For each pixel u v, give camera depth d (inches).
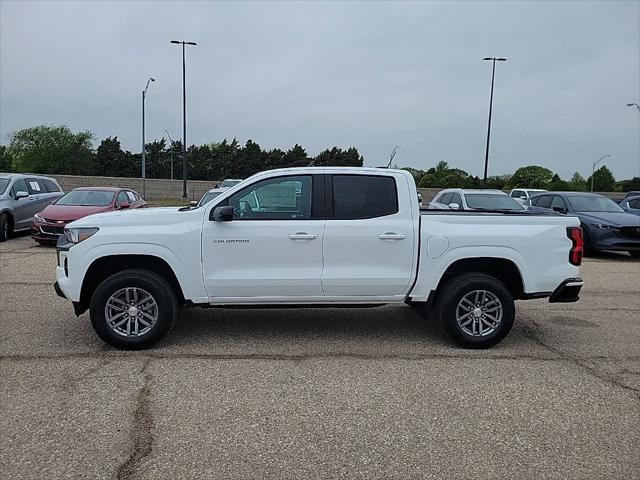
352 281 211.3
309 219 211.3
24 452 130.7
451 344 223.3
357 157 2608.3
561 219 221.0
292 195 213.2
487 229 216.2
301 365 194.9
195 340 221.8
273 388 173.3
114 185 1854.1
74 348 208.2
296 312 272.1
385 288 214.5
